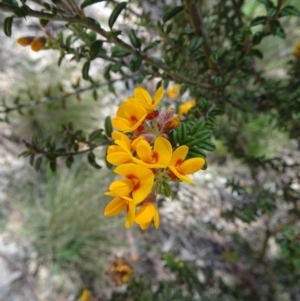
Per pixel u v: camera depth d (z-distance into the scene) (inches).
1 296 15.7
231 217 10.8
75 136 6.9
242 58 6.7
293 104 8.9
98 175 17.5
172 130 4.4
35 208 17.3
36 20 19.5
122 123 4.2
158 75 7.3
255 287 14.7
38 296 15.9
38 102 9.2
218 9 9.0
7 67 20.0
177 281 11.2
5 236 17.0
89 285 16.2
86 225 16.8
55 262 16.5
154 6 10.4
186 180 3.7
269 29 6.2
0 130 18.8
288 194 10.5
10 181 18.1
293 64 9.4
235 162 17.0
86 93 18.8
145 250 16.8
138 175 3.8
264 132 16.8
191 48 6.6
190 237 17.0
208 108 5.8
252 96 9.3
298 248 7.8
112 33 5.5
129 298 10.7
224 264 16.2
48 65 19.6
